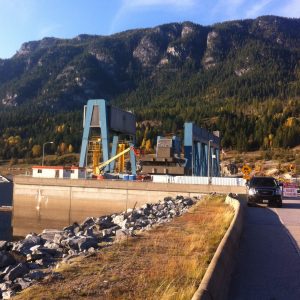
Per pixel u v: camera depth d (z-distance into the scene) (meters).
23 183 66.88
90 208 62.03
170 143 82.50
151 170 79.38
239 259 12.00
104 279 8.76
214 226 16.25
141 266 9.91
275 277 10.08
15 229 66.44
